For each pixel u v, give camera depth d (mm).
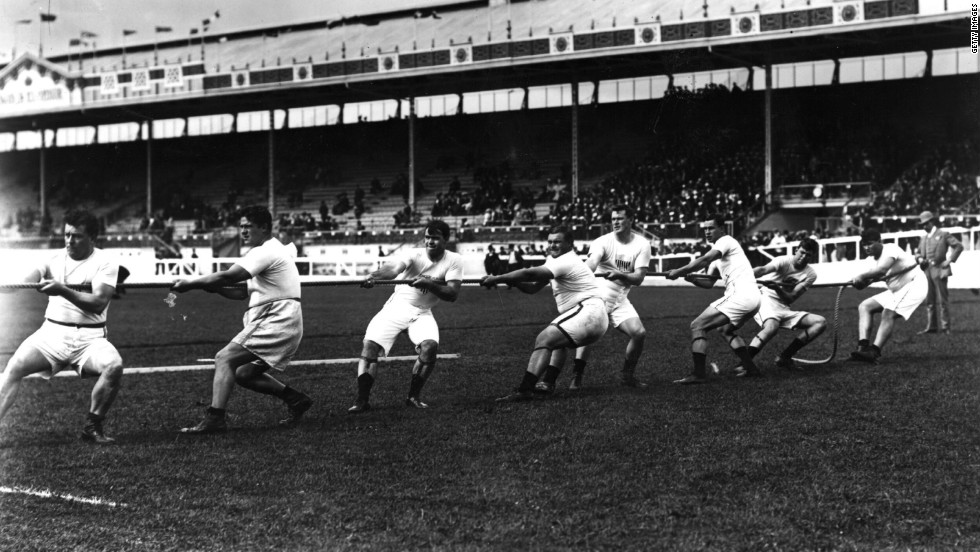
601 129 48562
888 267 10656
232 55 49688
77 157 60688
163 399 8922
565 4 42844
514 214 42469
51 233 51812
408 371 10773
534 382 8562
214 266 37750
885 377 9695
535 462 6113
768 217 37562
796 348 10477
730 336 10094
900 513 4980
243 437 7055
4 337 15664
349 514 5008
